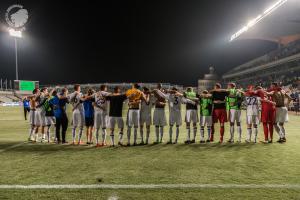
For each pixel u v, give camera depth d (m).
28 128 17.58
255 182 6.25
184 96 11.30
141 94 10.83
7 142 11.92
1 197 5.46
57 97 11.69
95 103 10.84
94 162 8.11
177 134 11.34
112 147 10.50
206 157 8.68
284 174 6.85
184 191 5.71
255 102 11.27
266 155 8.92
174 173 6.96
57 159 8.53
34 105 12.33
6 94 59.62
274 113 11.30
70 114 27.62
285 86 41.31
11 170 7.34
